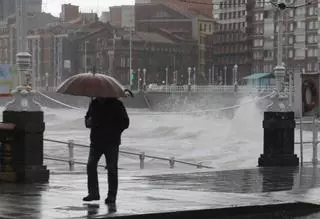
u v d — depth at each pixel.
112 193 13.30
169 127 101.00
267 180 19.50
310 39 194.50
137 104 149.50
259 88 119.19
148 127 105.19
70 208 12.58
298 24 197.50
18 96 17.17
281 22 25.02
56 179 18.83
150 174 21.50
